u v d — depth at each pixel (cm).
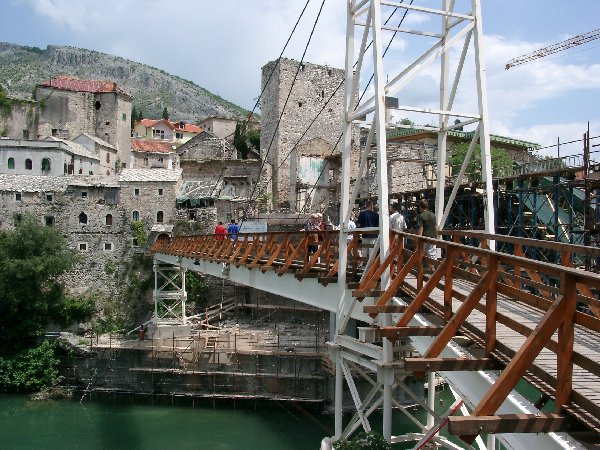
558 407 476
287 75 4928
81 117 6119
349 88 1151
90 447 2339
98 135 6203
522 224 2122
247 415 2703
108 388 3022
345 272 1141
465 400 683
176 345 3072
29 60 19100
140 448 2317
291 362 2820
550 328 469
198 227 4325
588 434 462
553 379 510
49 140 4906
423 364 606
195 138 5881
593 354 620
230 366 2898
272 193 4869
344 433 1165
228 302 3847
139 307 4047
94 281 4131
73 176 4425
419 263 887
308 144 4538
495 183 2341
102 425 2605
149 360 3027
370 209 1334
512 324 575
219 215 4388
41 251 3512
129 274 4144
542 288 535
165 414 2741
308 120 4997
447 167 3869
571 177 2008
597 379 551
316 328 3084
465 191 2484
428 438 698
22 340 3381
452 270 745
